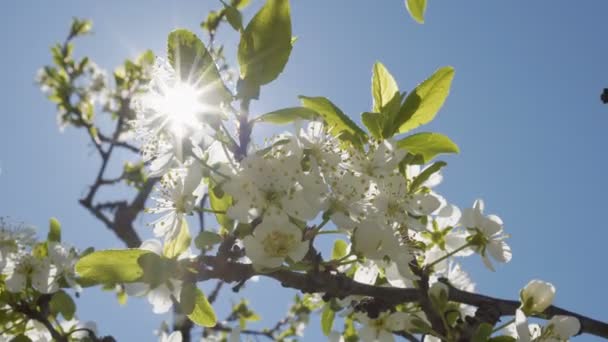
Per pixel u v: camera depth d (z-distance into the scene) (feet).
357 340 1.42
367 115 1.08
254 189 0.96
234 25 1.03
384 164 1.03
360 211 1.00
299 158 0.97
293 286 1.02
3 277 1.39
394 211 1.03
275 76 1.01
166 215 1.03
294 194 0.96
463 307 1.20
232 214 0.95
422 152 1.11
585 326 1.08
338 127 1.06
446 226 1.20
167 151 1.02
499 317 1.09
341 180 0.99
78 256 1.43
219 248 0.99
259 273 0.98
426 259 1.20
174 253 1.00
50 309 1.44
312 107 1.07
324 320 1.28
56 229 1.46
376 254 1.00
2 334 1.37
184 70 0.98
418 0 1.08
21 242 1.42
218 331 2.40
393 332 1.20
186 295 0.97
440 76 1.10
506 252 1.17
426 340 1.14
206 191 1.05
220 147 1.01
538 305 1.08
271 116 1.01
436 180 1.18
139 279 0.97
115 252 0.95
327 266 1.01
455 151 1.11
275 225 0.95
